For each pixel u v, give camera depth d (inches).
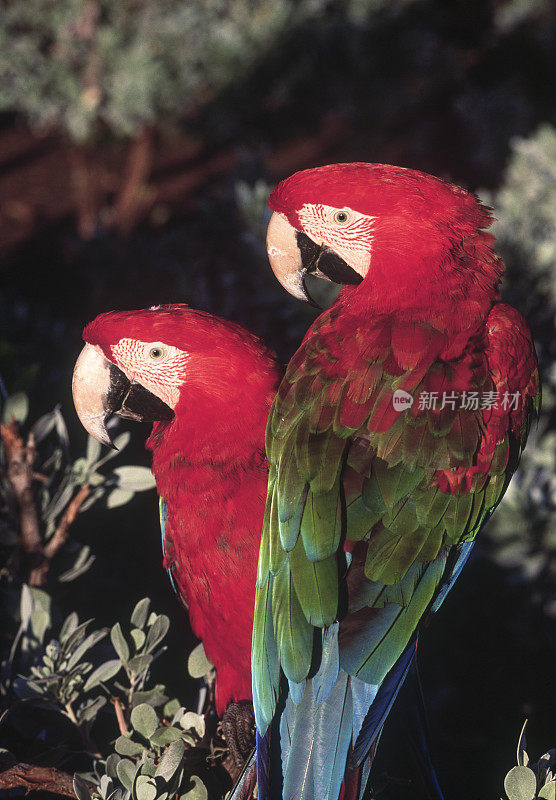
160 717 185.3
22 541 208.5
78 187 740.7
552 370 298.2
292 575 163.3
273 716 163.2
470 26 673.0
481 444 170.6
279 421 173.9
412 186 177.9
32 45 580.1
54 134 833.5
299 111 714.8
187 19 592.1
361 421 170.1
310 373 175.8
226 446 176.1
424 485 166.7
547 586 268.8
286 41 621.3
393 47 642.8
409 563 162.9
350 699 157.2
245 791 162.9
